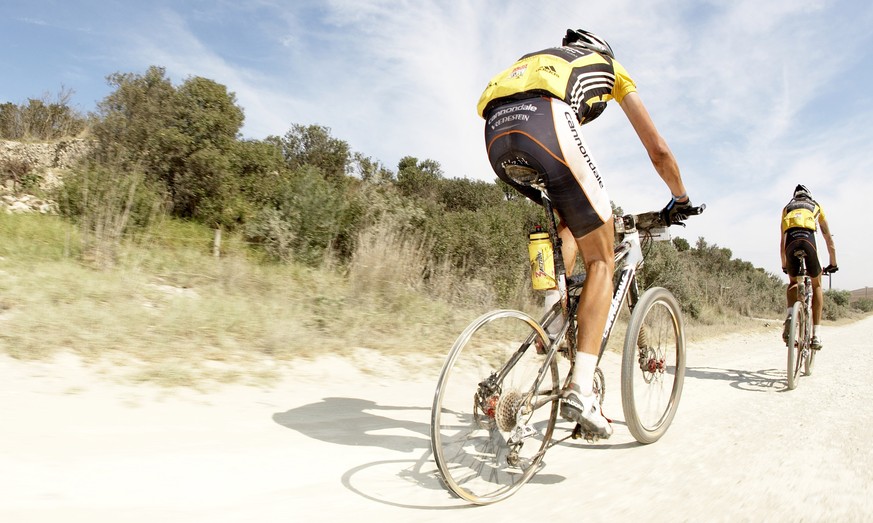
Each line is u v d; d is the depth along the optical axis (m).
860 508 2.18
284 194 9.28
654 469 2.62
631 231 3.08
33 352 3.47
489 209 11.39
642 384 3.13
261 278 7.09
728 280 21.38
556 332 2.67
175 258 7.27
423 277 8.35
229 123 10.77
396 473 2.45
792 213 5.44
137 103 9.93
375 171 10.62
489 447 2.35
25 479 1.98
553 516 2.07
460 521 2.00
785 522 2.04
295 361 4.37
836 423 3.50
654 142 2.62
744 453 2.87
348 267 8.23
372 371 4.48
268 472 2.32
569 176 2.36
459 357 2.23
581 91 2.47
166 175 9.89
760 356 7.44
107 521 1.77
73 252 6.46
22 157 11.38
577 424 2.65
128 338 4.06
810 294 5.41
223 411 3.06
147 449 2.40
